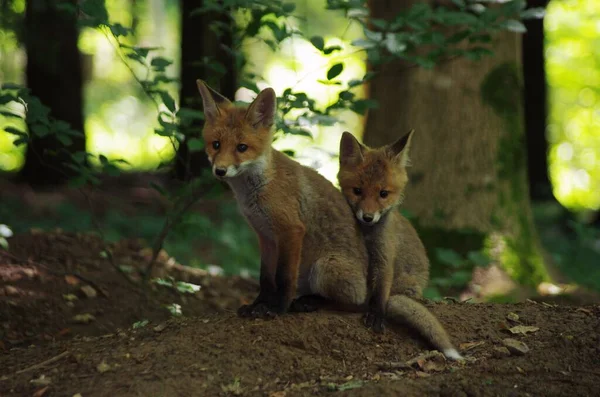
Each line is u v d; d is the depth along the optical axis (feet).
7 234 38.65
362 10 36.09
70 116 76.95
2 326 33.50
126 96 144.46
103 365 25.64
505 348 26.25
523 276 48.32
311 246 28.89
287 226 27.81
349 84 35.76
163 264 44.19
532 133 88.63
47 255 40.78
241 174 28.12
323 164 37.63
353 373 25.34
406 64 49.93
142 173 86.58
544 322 28.71
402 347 27.07
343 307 29.22
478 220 49.52
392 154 30.86
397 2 48.70
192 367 25.00
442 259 45.52
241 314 28.19
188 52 73.26
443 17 36.76
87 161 41.63
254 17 36.42
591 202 109.81
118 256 43.16
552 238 71.46
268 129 28.30
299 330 26.99
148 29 146.20
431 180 49.93
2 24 58.54
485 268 47.65
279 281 27.89
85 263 40.86
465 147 49.78
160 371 24.89
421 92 50.01
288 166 28.96
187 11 73.15
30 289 36.78
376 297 28.60
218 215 69.05
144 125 137.49
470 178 49.80
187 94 73.67
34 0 57.00
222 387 23.88
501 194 50.06
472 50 37.37
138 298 38.52
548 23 105.09
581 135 119.55
